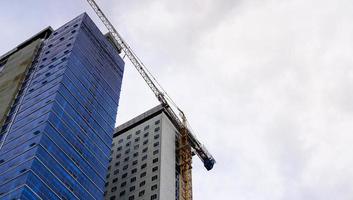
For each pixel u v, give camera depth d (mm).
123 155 143750
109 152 109125
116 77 130875
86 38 125375
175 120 159750
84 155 98625
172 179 132500
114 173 138500
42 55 122938
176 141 151625
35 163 83750
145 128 150250
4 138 96125
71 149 95125
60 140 93062
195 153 167750
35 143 87812
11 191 79375
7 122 101750
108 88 122938
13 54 131375
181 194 135750
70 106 101812
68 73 107562
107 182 136625
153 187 124875
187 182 139750
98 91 117000
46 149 88062
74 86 107250
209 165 171750
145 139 145125
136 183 129750
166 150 139375
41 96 102688
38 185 81812
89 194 94312
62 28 132000
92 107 110438
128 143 147625
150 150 139000
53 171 87000
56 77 106438
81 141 99750
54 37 129500
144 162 135625
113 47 141750
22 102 105625
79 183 92750
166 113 158625
